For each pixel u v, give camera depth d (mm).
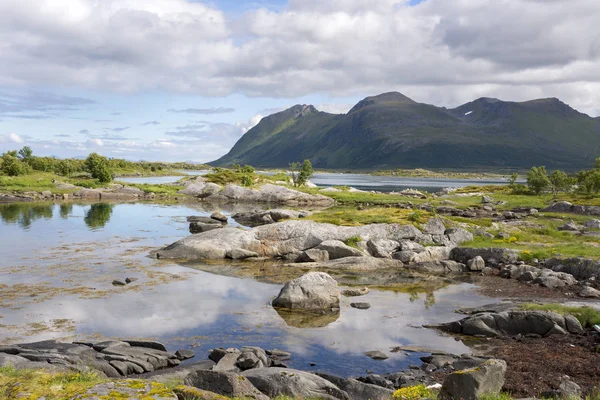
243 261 49812
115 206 105625
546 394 17688
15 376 13539
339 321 29859
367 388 18656
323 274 35094
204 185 139875
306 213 81375
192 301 33594
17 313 29438
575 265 42062
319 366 22375
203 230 68438
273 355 23516
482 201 104812
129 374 20281
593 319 27344
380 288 39531
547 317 26750
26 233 63156
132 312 30359
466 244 53969
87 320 28391
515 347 24516
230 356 21984
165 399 10453
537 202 101000
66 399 10344
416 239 54688
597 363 21266
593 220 67375
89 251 51562
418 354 24125
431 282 41875
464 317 30438
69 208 98562
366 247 52594
